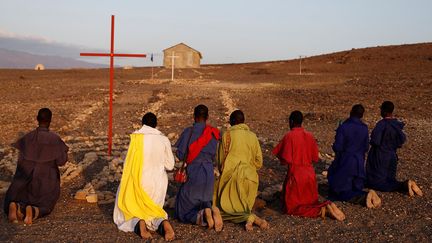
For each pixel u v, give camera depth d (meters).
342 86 33.53
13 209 6.45
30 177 6.72
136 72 60.03
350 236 6.07
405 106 21.19
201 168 6.46
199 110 6.66
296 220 6.69
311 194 7.00
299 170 6.96
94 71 64.00
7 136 14.56
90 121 18.00
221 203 6.60
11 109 21.44
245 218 6.32
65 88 33.66
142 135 6.41
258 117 18.94
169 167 6.52
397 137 8.04
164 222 5.95
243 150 6.70
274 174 9.70
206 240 5.90
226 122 17.53
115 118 18.83
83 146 12.55
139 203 6.26
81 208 7.41
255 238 5.98
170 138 14.11
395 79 36.31
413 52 68.81
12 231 6.15
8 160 10.84
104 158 10.85
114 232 6.18
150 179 6.30
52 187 6.85
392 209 7.15
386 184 8.06
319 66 65.12
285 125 16.59
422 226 6.45
